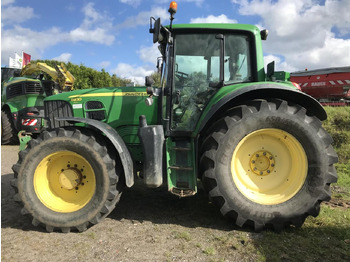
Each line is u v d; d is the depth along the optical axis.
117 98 3.79
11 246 2.65
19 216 3.36
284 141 3.06
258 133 3.03
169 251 2.56
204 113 3.21
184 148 3.24
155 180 3.03
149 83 3.30
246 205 2.90
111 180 2.96
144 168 3.06
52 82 8.74
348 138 6.94
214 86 3.38
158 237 2.82
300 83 11.61
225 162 2.92
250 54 3.50
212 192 2.93
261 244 2.65
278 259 2.38
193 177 3.04
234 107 3.05
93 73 23.94
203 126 3.07
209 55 3.46
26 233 2.94
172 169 3.14
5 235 2.88
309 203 2.91
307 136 2.93
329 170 2.97
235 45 3.49
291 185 3.03
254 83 3.10
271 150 3.11
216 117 3.23
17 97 8.66
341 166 5.82
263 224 2.89
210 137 2.97
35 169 3.02
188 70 3.46
